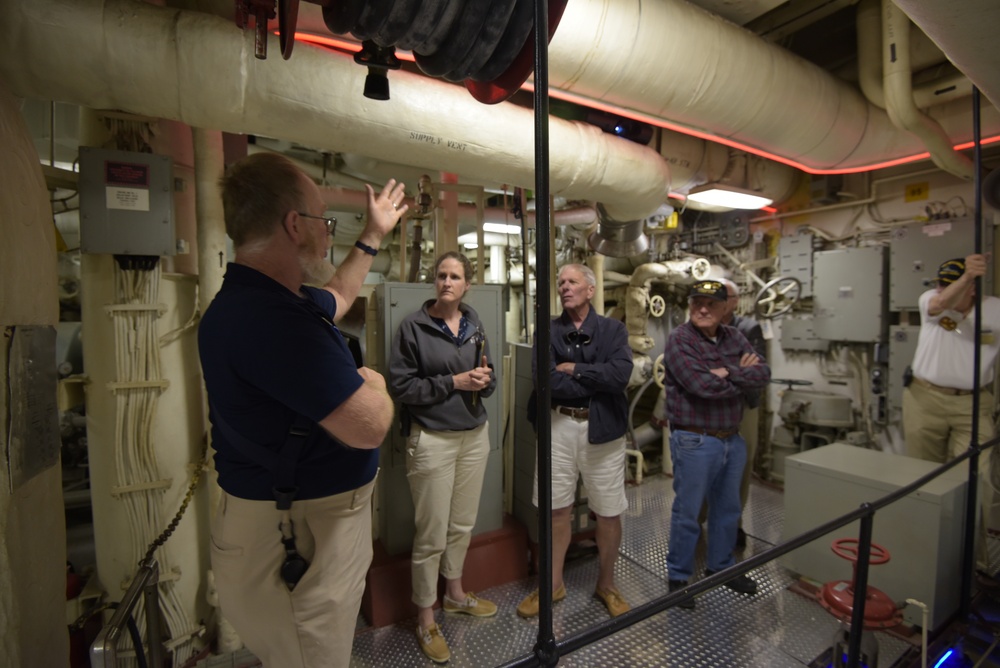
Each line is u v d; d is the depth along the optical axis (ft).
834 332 13.01
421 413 7.17
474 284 8.62
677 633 7.64
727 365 8.27
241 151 8.71
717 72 7.56
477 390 7.20
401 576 7.84
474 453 7.61
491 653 7.16
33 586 4.03
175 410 6.71
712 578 3.50
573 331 7.96
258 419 3.31
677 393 8.56
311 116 5.65
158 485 6.52
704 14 7.47
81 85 4.70
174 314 6.74
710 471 8.34
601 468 7.84
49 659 4.27
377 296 8.30
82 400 7.38
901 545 7.75
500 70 3.69
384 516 8.35
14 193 3.87
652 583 9.07
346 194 11.59
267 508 3.45
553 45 6.47
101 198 5.97
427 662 6.98
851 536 8.29
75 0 4.48
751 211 14.94
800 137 9.21
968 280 9.05
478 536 8.77
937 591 7.45
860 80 9.66
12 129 3.99
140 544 6.50
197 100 5.12
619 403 7.86
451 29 3.28
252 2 3.42
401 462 8.13
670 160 10.81
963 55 4.86
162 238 6.27
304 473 3.44
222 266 6.82
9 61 4.35
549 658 2.54
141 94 4.93
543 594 2.54
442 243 10.16
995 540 10.22
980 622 7.77
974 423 7.19
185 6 6.17
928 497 7.48
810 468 8.89
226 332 3.21
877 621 5.68
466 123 6.50
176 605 6.72
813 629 7.75
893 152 10.14
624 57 6.85
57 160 11.37
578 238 14.70
